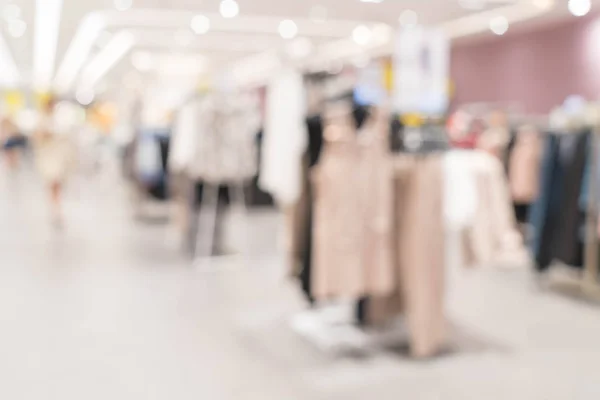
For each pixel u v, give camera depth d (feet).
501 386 9.61
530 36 39.01
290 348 11.16
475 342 11.63
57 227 24.14
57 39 48.67
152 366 10.21
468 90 44.55
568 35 36.01
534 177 19.69
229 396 9.11
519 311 13.69
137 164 25.38
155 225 25.17
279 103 10.72
